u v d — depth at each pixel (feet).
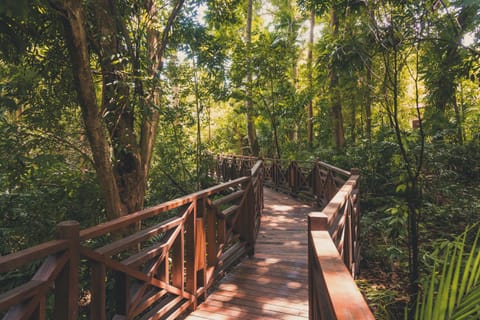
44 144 12.92
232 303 9.17
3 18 6.14
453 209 16.78
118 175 13.48
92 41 11.43
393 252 11.42
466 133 25.25
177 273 8.23
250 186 13.21
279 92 34.60
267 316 8.44
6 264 3.90
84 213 15.34
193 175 27.66
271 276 11.00
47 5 8.37
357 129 31.89
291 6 43.57
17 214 13.78
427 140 20.77
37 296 4.38
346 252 8.91
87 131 9.91
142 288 6.73
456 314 3.54
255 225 15.17
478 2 7.86
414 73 18.51
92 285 5.57
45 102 12.18
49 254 4.58
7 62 10.36
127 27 13.32
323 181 21.57
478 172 20.68
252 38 38.42
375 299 9.83
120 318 6.20
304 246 14.32
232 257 11.68
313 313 5.20
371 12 9.87
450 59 10.83
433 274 4.04
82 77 9.14
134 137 13.28
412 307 8.86
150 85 11.91
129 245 6.34
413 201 10.13
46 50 11.89
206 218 10.08
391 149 20.12
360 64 11.15
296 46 35.06
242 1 21.35
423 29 9.52
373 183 20.89
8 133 11.56
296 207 23.47
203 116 29.71
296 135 47.24
